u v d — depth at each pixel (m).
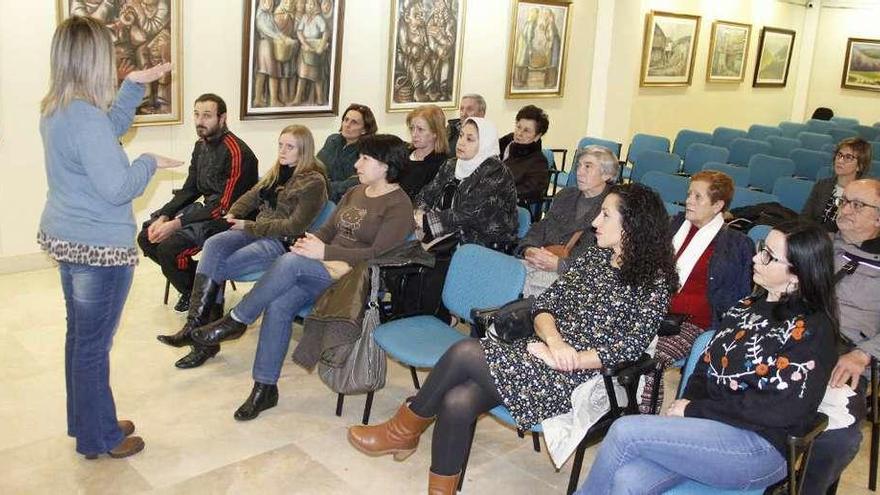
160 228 3.83
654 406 2.41
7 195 4.47
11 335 3.59
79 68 2.16
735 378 2.01
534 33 7.60
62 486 2.43
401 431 2.53
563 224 3.55
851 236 2.78
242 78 5.29
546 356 2.30
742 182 5.25
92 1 4.45
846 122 10.59
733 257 2.87
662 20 9.59
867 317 2.71
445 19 6.64
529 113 4.50
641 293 2.33
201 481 2.51
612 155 3.48
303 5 5.52
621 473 1.95
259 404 2.97
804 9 12.73
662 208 2.36
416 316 3.02
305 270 2.96
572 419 2.31
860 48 12.53
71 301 2.41
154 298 4.20
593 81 8.57
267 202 3.84
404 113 6.55
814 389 1.90
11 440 2.68
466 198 3.47
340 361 2.84
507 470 2.74
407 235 3.23
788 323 1.96
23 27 4.32
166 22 4.79
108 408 2.54
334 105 5.93
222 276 3.51
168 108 4.94
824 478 2.12
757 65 11.90
